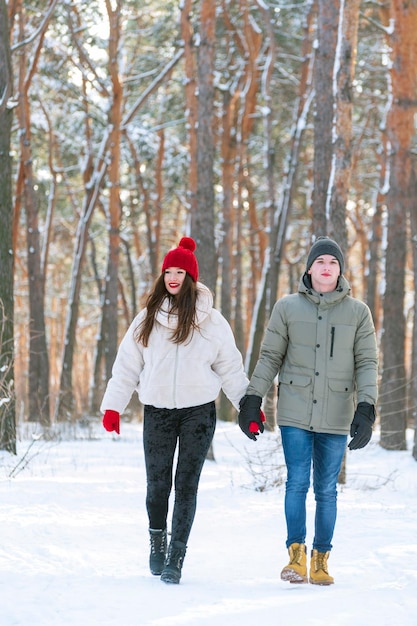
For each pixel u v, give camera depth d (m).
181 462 5.98
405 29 18.72
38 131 32.44
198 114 17.84
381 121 30.44
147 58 33.19
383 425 18.95
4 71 13.62
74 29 28.50
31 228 26.47
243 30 30.81
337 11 15.00
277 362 6.11
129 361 6.24
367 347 5.98
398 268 19.52
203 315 6.08
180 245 6.38
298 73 31.27
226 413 30.33
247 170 36.25
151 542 6.01
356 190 39.03
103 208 37.59
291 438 5.96
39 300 26.50
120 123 28.72
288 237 41.03
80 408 36.47
